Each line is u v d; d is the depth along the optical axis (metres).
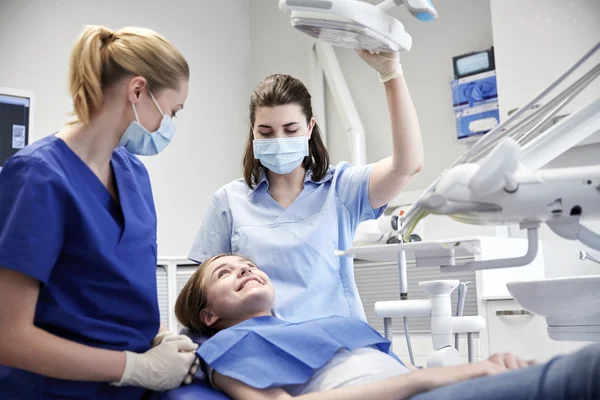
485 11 3.87
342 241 2.08
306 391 1.62
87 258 1.51
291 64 4.79
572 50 3.11
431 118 4.04
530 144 1.29
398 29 1.58
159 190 4.37
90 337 1.52
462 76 3.83
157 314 1.66
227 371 1.58
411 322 3.46
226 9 4.91
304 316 1.95
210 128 4.69
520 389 1.08
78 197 1.50
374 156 4.32
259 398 1.53
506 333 3.00
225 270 1.95
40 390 1.50
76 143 1.55
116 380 1.47
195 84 4.66
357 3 1.47
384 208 2.12
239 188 2.17
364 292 3.65
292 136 2.02
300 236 2.03
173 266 3.63
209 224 2.17
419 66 4.11
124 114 1.54
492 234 3.57
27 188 1.42
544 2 3.20
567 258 3.43
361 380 1.59
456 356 1.72
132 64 1.50
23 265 1.38
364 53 1.79
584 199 1.16
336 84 4.33
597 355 0.98
